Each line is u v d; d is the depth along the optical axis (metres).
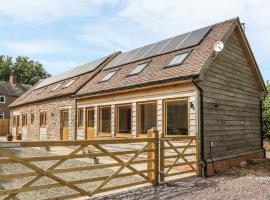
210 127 10.66
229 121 11.95
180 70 11.01
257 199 6.99
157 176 8.44
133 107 12.57
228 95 12.06
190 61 11.22
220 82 11.59
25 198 7.05
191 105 10.35
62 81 22.30
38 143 6.08
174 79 10.61
